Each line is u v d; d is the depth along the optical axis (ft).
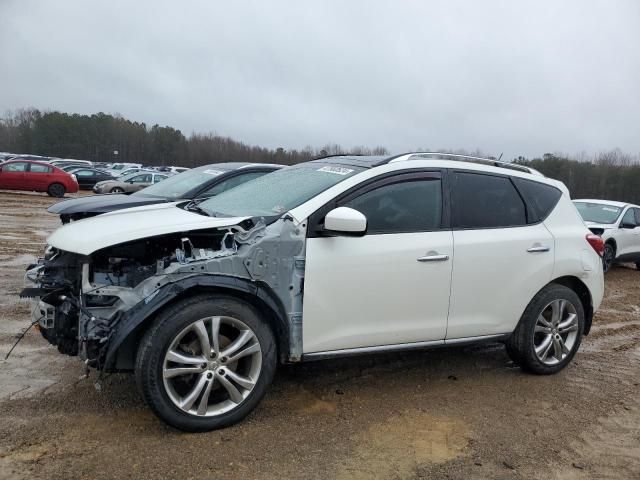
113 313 10.85
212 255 11.34
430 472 10.46
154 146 298.56
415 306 13.23
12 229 41.83
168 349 10.71
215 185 25.22
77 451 10.34
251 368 11.73
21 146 278.26
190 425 11.03
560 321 15.92
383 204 13.09
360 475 10.20
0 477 9.37
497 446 11.58
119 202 22.65
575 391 14.87
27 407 11.94
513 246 14.60
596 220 38.81
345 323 12.46
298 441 11.23
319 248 12.05
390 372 15.39
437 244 13.39
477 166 14.90
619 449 11.77
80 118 289.53
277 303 11.75
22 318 18.15
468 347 18.07
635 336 21.20
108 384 13.28
